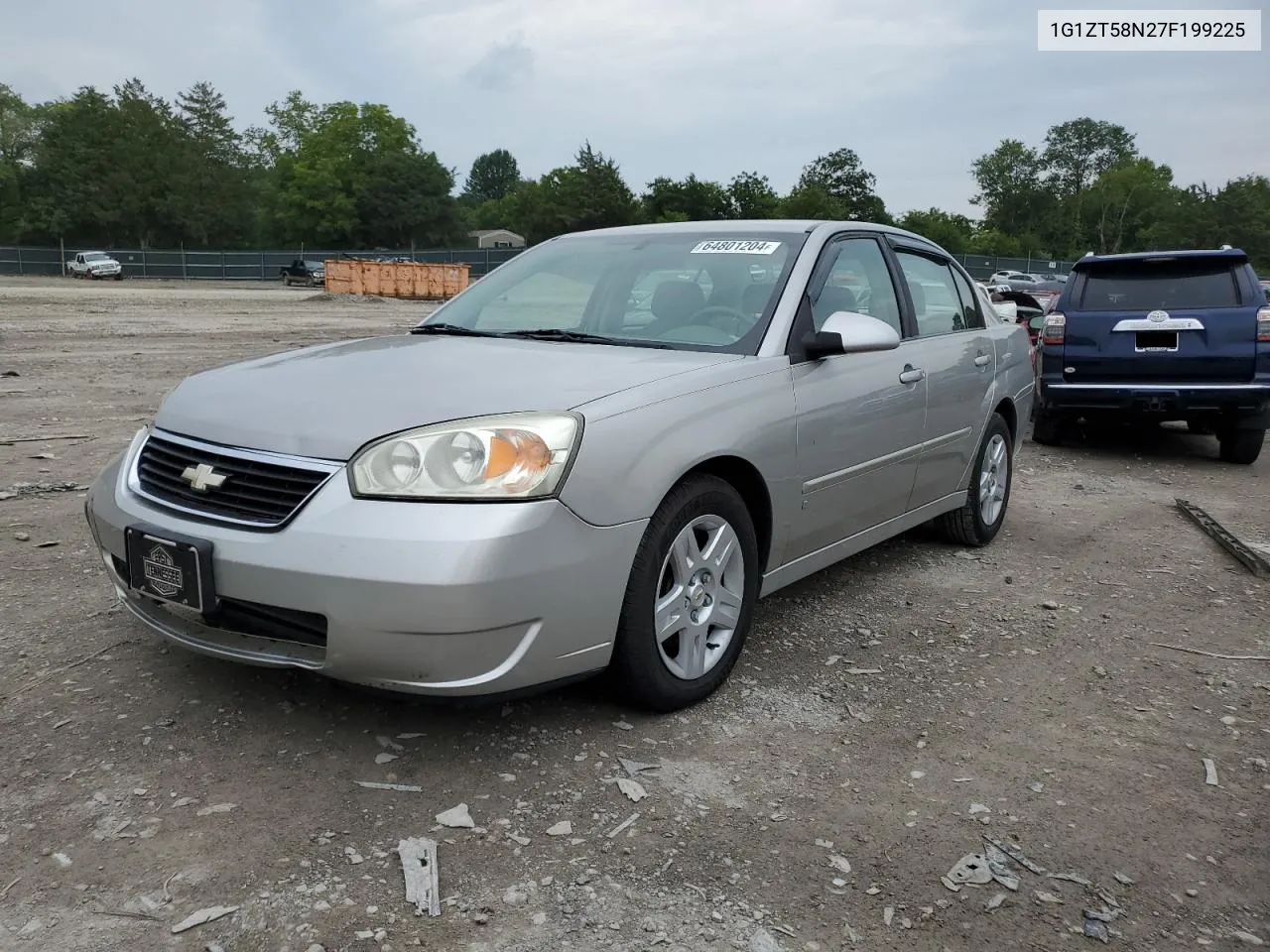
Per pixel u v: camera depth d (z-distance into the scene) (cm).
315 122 9606
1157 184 10919
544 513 275
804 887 245
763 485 353
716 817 273
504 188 17638
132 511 306
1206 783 301
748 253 411
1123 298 856
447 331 417
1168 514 655
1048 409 884
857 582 484
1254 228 8750
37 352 1482
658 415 310
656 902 237
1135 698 360
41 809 265
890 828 271
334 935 223
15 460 692
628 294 408
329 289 4334
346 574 263
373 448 276
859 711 341
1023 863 258
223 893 235
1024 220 11706
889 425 427
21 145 8488
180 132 8769
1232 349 812
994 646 407
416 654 266
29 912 227
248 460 289
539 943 222
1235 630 433
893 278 466
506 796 279
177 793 274
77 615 399
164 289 4800
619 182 8219
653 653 314
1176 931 235
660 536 309
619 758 302
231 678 344
